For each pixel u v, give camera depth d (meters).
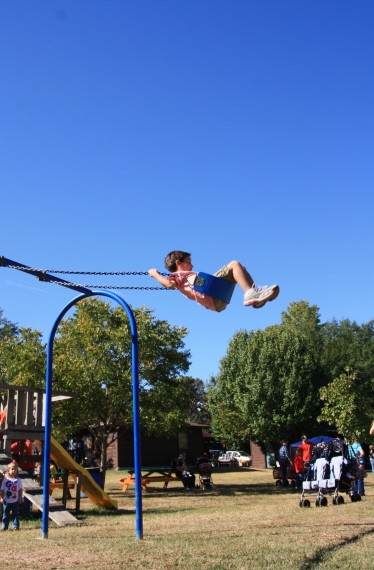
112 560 6.02
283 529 8.73
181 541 7.35
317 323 62.75
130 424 22.72
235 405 45.50
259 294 5.52
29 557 6.38
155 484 28.72
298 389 41.62
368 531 8.19
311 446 22.39
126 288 6.97
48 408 8.73
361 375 49.22
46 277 8.21
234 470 44.78
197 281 5.92
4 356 23.22
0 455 13.39
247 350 43.62
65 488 15.59
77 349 22.59
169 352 22.81
